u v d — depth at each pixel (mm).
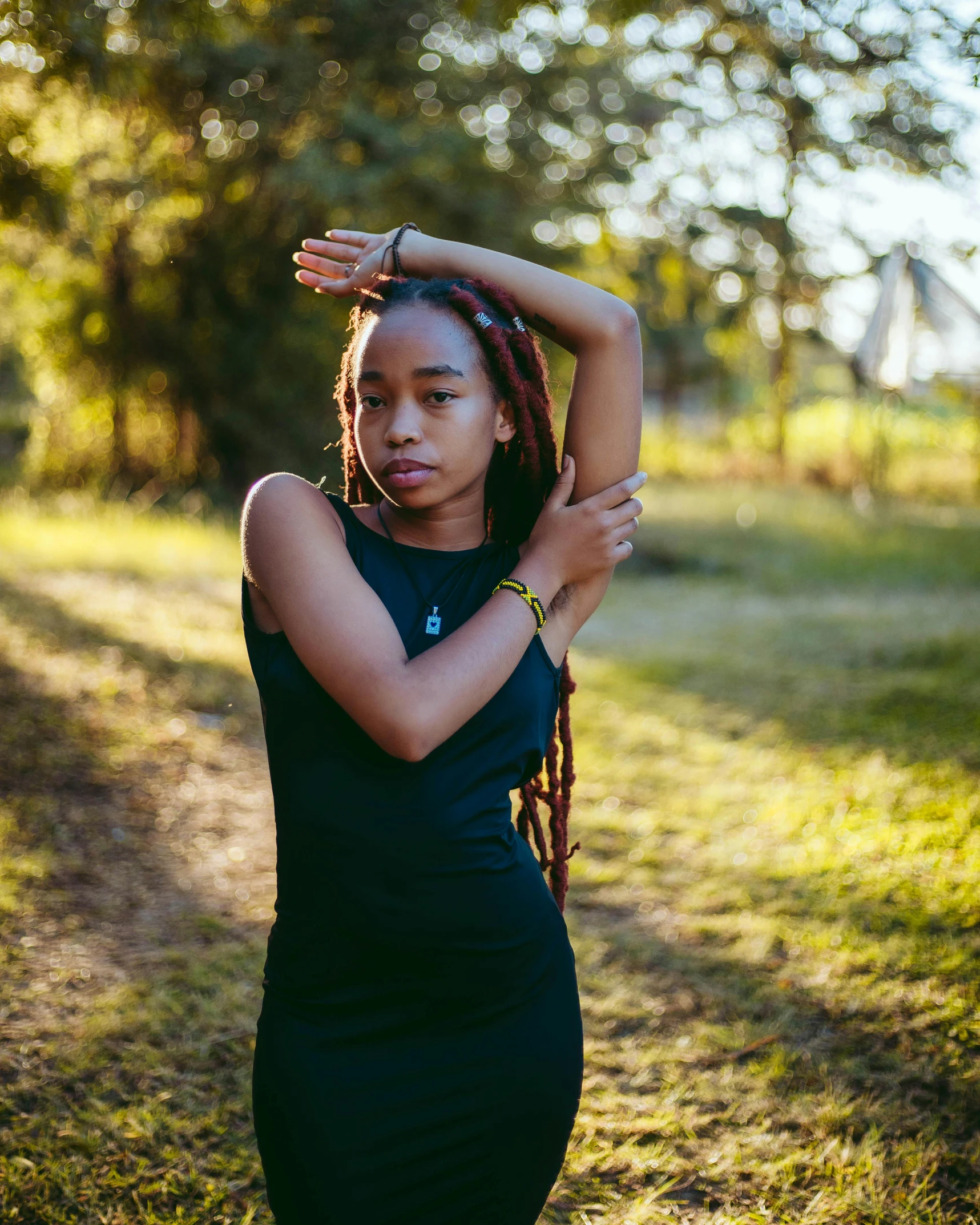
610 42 6473
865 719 6113
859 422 19516
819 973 3414
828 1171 2512
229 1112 2738
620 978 3467
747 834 4691
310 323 14320
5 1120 2646
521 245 13805
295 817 1432
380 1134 1427
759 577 12219
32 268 11516
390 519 1567
